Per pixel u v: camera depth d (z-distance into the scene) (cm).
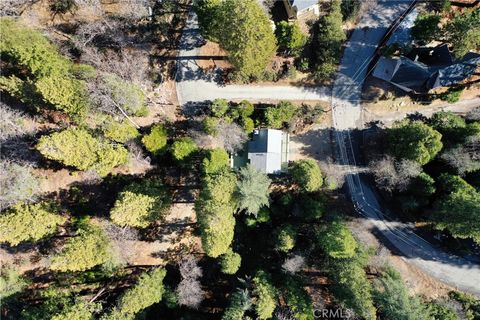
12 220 4678
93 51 5159
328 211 5484
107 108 4819
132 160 5412
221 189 4694
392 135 5153
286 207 5412
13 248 5606
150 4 5303
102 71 5056
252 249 5678
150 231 5691
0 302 5306
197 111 5631
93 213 5609
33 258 5616
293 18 5319
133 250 5566
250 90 5644
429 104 5591
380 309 4756
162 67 5622
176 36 5569
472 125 5000
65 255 4700
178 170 5616
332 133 5638
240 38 4459
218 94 5641
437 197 5103
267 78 5562
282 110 5359
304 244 5303
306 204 5256
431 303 5103
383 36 5538
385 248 5512
